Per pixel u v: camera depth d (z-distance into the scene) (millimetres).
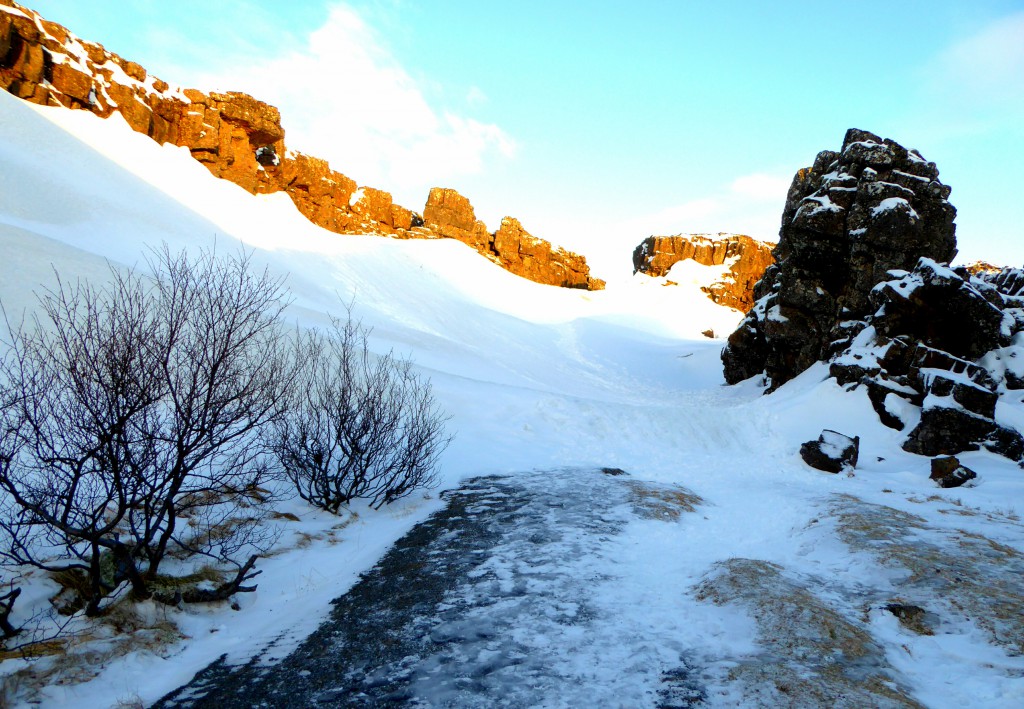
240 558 6996
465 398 16812
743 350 37844
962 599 5902
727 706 4215
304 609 6148
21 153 32812
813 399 19859
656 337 64438
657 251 93875
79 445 5234
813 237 27719
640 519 9195
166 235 32969
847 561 7254
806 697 4273
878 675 4617
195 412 5949
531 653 5066
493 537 8297
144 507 5758
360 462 9281
